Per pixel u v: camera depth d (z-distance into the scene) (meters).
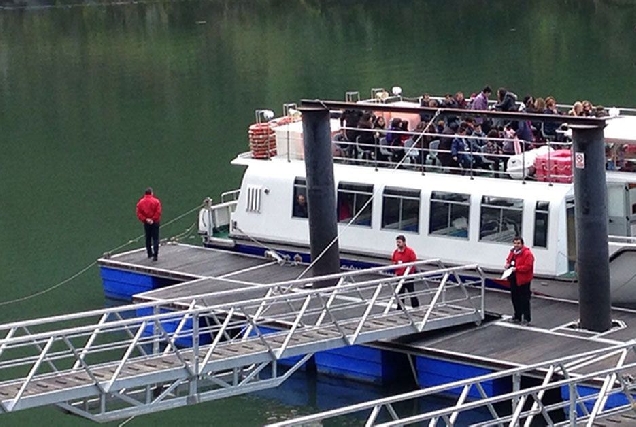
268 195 73.25
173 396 55.12
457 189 66.19
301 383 60.62
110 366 52.06
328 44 147.12
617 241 62.50
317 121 64.19
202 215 76.94
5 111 130.12
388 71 128.62
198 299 56.19
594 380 52.09
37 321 49.34
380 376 59.41
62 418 59.06
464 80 121.69
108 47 160.00
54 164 106.56
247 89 129.50
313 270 65.44
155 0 184.62
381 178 68.81
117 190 97.06
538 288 63.97
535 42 138.00
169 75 140.62
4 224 90.00
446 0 165.75
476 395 56.28
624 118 66.38
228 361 53.09
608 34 139.00
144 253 76.06
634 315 60.91
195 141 110.44
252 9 174.00
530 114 59.59
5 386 49.94
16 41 168.62
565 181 64.31
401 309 59.47
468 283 61.34
